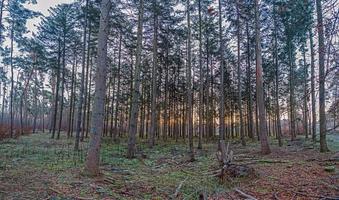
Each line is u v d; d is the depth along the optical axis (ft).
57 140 86.22
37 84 155.74
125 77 98.48
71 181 28.22
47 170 33.12
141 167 41.52
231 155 35.91
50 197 23.00
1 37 88.94
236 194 27.48
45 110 195.21
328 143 67.36
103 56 32.12
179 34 81.15
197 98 126.52
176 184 30.76
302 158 44.62
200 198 25.79
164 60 97.19
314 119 68.80
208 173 36.06
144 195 26.12
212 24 81.25
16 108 181.47
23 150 52.90
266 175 34.19
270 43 78.33
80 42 93.86
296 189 28.09
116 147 69.46
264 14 68.54
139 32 53.47
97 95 31.91
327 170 34.47
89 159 31.40
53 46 96.63
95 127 31.71
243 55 94.02
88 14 64.64
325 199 24.70
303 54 74.13
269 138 99.81
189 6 64.59
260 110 53.52
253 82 104.42
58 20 92.17
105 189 26.53
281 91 106.73
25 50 111.04
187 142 95.35
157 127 114.52
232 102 120.16
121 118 114.73
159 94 111.86
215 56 104.32
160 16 75.82
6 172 30.94
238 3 69.15
